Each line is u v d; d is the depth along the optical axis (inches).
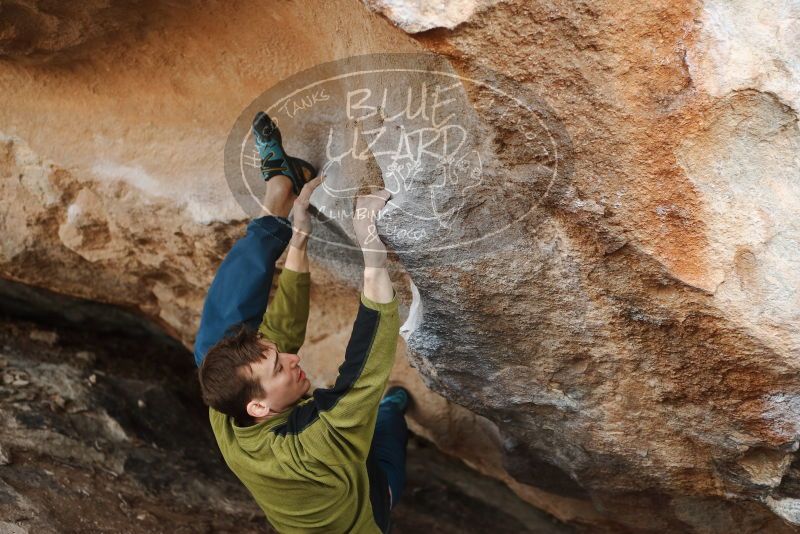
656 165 70.5
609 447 95.3
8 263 130.3
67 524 108.1
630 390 88.4
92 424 129.2
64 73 106.3
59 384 134.3
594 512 125.2
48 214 121.9
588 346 85.9
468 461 133.0
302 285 94.7
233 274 91.6
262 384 84.3
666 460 94.1
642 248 74.9
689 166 70.2
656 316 79.9
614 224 74.6
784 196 70.2
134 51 100.6
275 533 121.8
